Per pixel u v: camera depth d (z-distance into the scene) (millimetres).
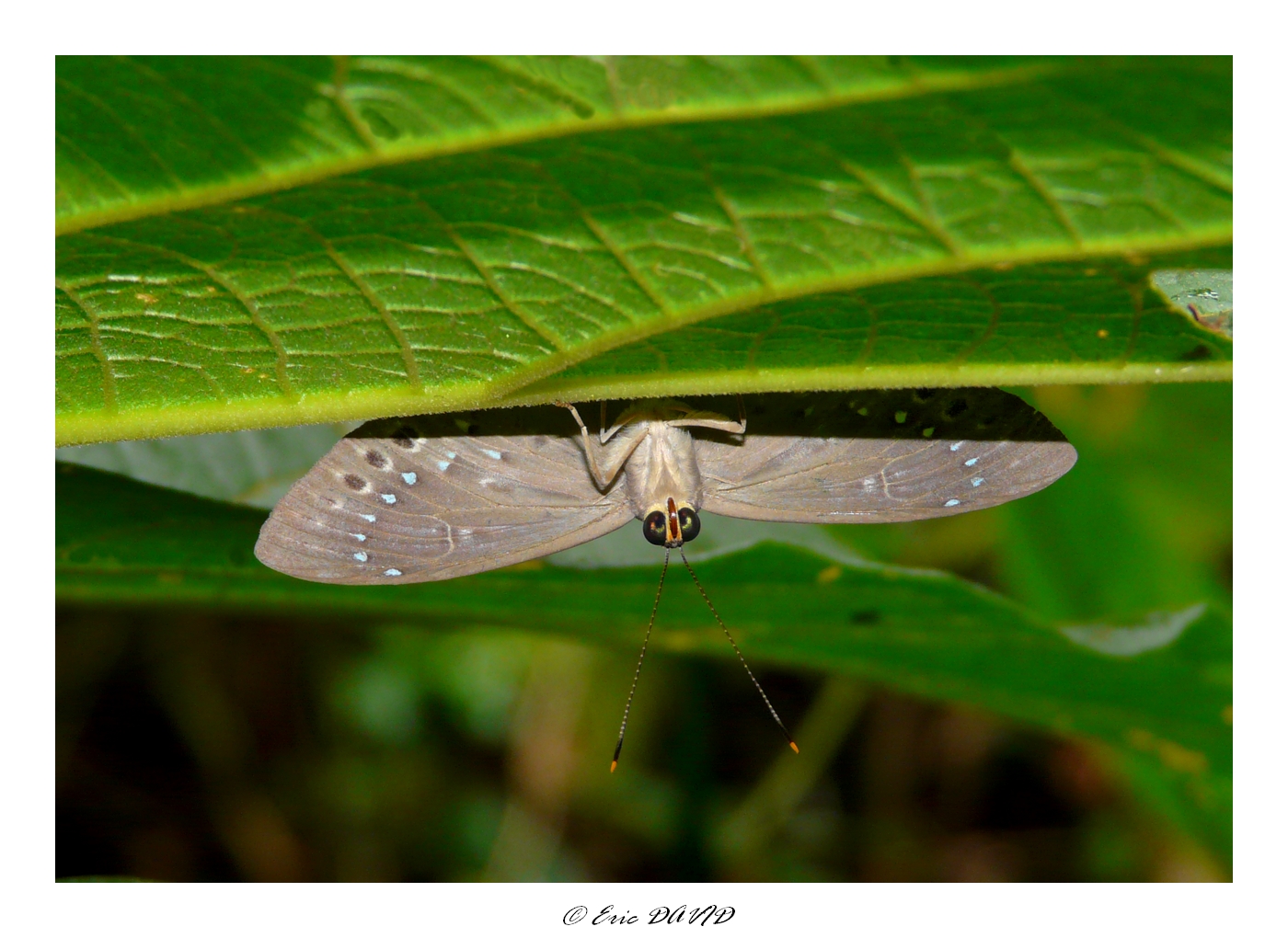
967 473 185
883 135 166
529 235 171
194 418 177
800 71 164
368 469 184
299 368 176
